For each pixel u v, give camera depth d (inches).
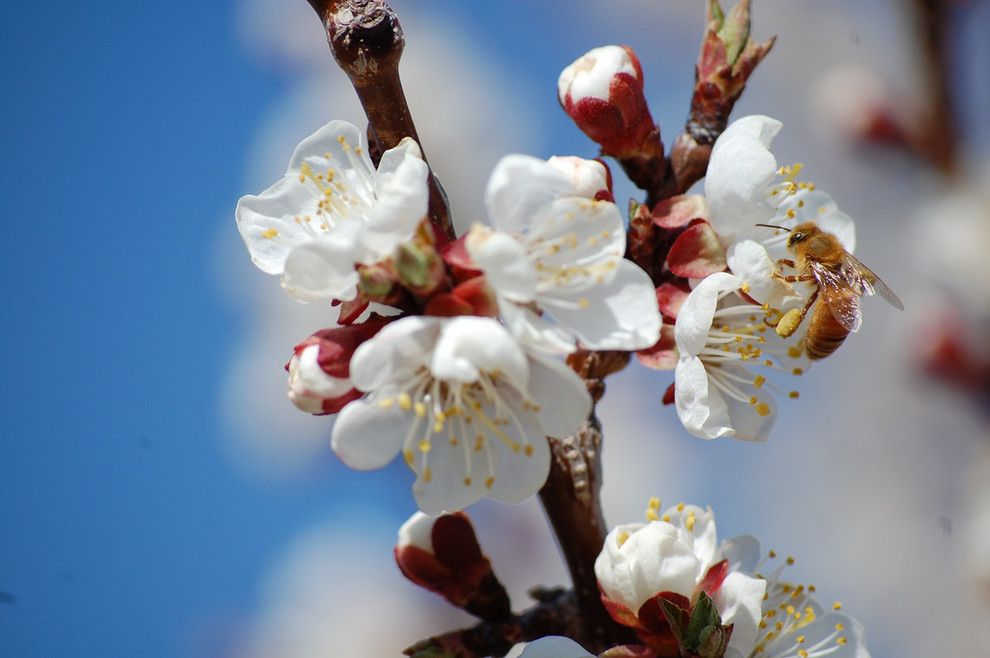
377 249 11.7
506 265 11.5
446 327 11.5
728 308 12.5
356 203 12.4
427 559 12.6
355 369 11.5
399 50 12.1
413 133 12.2
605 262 11.9
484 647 12.6
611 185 12.2
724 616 12.2
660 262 12.5
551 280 11.8
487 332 11.4
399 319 11.8
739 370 12.6
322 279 11.7
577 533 12.6
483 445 11.8
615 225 11.9
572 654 12.0
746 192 12.3
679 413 12.2
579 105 12.6
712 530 12.3
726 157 12.4
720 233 12.4
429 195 12.1
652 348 12.4
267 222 12.4
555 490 12.6
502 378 11.8
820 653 12.6
